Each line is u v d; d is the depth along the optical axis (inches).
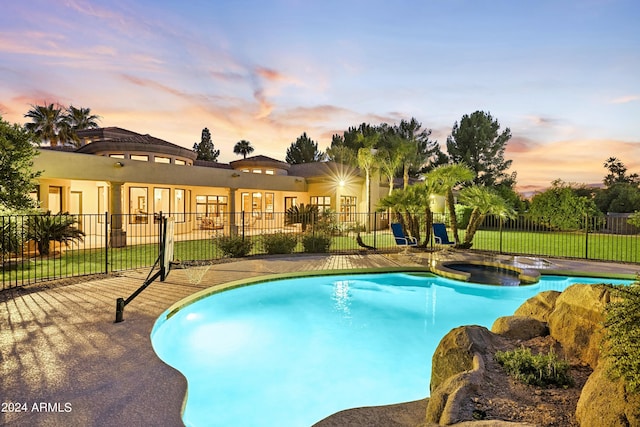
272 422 166.6
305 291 387.2
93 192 738.2
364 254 529.7
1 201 401.4
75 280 331.6
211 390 193.2
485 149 1414.9
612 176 1615.4
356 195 954.1
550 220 810.2
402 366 227.9
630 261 466.9
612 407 97.3
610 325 111.7
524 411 114.7
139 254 509.0
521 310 215.9
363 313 324.5
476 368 139.1
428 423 110.4
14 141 422.3
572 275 405.4
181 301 270.7
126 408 128.0
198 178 697.0
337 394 193.0
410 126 1326.3
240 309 330.0
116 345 185.2
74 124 1233.4
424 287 404.8
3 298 270.7
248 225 828.6
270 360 231.0
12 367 159.0
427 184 605.6
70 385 143.9
